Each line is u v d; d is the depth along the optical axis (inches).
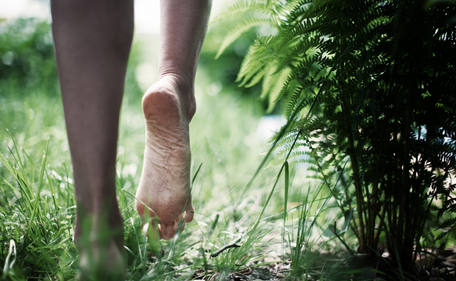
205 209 49.6
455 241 37.2
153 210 34.4
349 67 34.4
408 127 33.9
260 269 36.6
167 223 35.7
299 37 36.5
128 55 29.5
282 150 37.0
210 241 37.8
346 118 34.9
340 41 34.7
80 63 28.4
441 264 36.7
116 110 28.9
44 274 33.6
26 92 100.4
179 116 34.4
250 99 126.8
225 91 149.3
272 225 42.6
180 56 35.6
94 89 28.4
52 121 72.6
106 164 28.7
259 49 37.6
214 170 64.7
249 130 101.3
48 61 119.0
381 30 33.3
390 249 36.3
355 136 34.7
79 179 28.8
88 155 28.5
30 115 71.4
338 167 37.4
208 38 168.4
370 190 38.7
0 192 41.1
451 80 33.0
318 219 42.9
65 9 28.5
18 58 117.3
